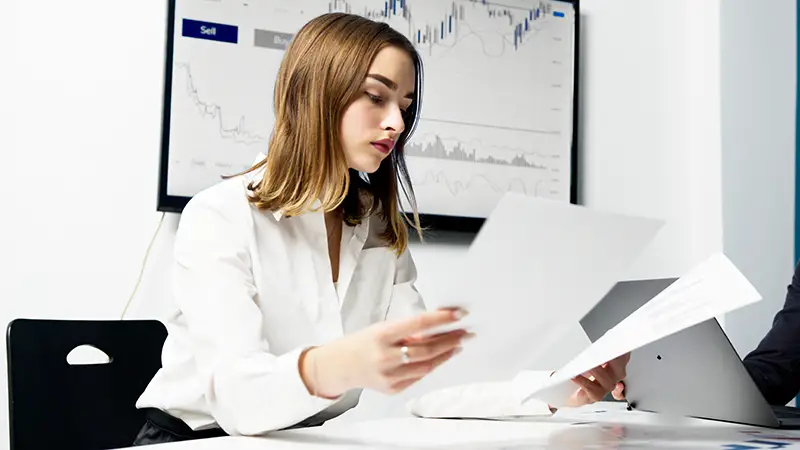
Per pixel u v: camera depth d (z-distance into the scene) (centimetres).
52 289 157
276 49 173
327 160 100
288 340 102
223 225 95
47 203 158
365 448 73
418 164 184
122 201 163
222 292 87
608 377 96
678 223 214
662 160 213
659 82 215
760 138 212
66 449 119
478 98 191
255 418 78
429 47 188
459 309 67
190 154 165
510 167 193
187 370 98
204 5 168
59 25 161
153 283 164
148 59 167
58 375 121
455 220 185
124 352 127
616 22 212
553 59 200
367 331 71
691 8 219
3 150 156
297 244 105
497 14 195
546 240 65
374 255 116
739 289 71
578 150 204
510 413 101
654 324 75
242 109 170
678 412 100
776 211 212
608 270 71
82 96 162
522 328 75
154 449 71
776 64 213
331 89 98
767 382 126
